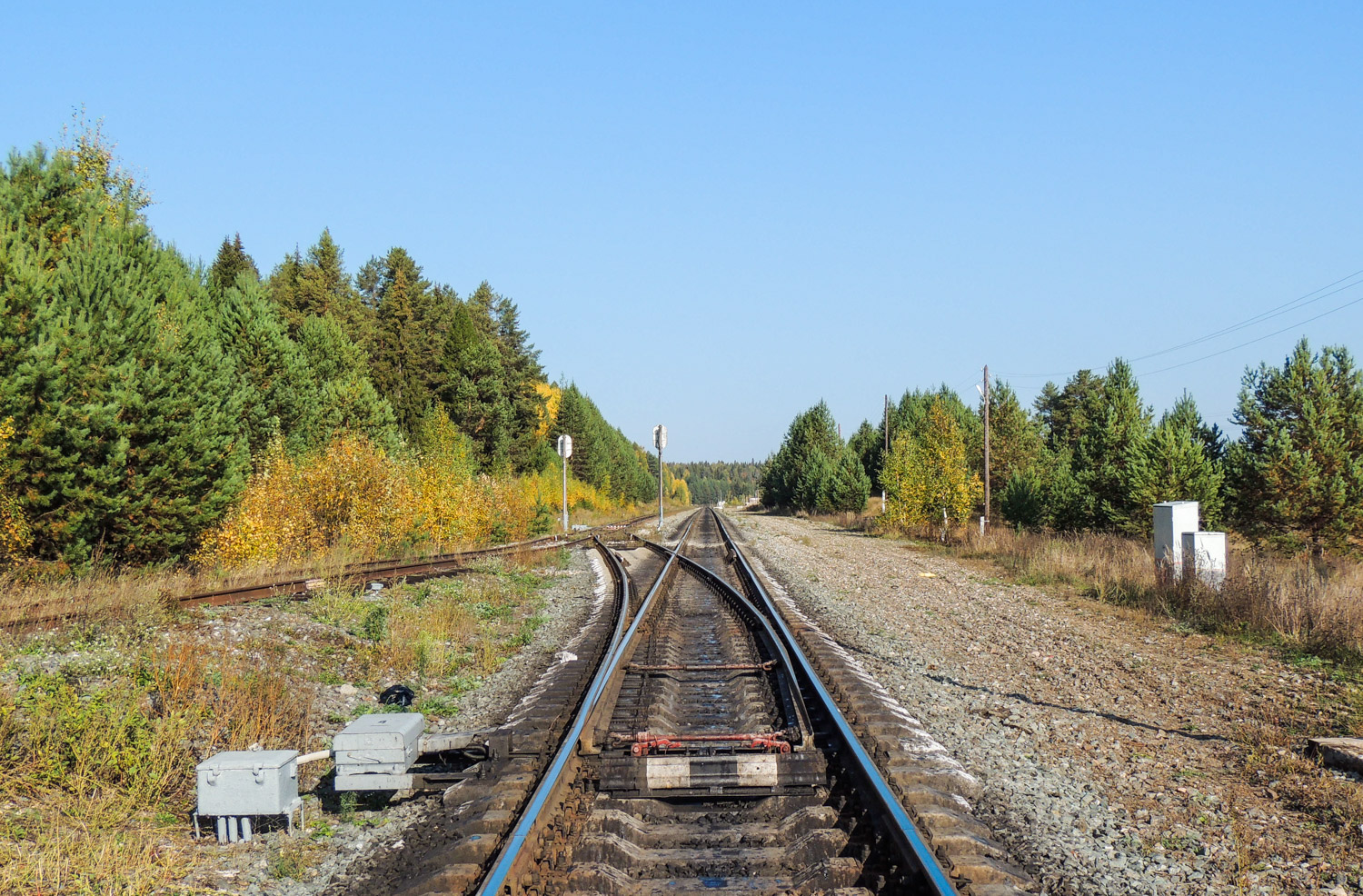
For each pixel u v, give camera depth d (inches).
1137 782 264.5
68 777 243.0
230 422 740.7
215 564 689.0
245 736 284.5
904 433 1919.3
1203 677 416.8
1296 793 254.2
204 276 1363.2
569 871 181.0
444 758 274.4
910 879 174.4
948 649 489.7
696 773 240.1
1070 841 213.5
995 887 172.1
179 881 197.5
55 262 688.4
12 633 370.6
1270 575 614.9
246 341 1227.2
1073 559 877.2
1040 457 2185.0
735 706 352.2
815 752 258.4
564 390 3395.7
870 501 2859.3
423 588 655.8
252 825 230.8
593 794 234.5
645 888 178.7
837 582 839.7
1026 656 468.4
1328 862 204.8
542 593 748.6
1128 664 446.3
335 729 326.3
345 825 237.1
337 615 496.4
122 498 596.7
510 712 350.3
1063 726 328.8
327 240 3061.0
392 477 922.1
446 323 2824.8
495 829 209.0
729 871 191.3
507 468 2133.4
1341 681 404.2
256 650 389.1
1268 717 343.3
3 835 211.9
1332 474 1005.8
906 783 243.3
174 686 313.6
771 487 3782.0
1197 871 199.8
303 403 1275.8
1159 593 654.5
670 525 2137.1
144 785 245.6
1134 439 1151.0
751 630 539.5
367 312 2704.2
